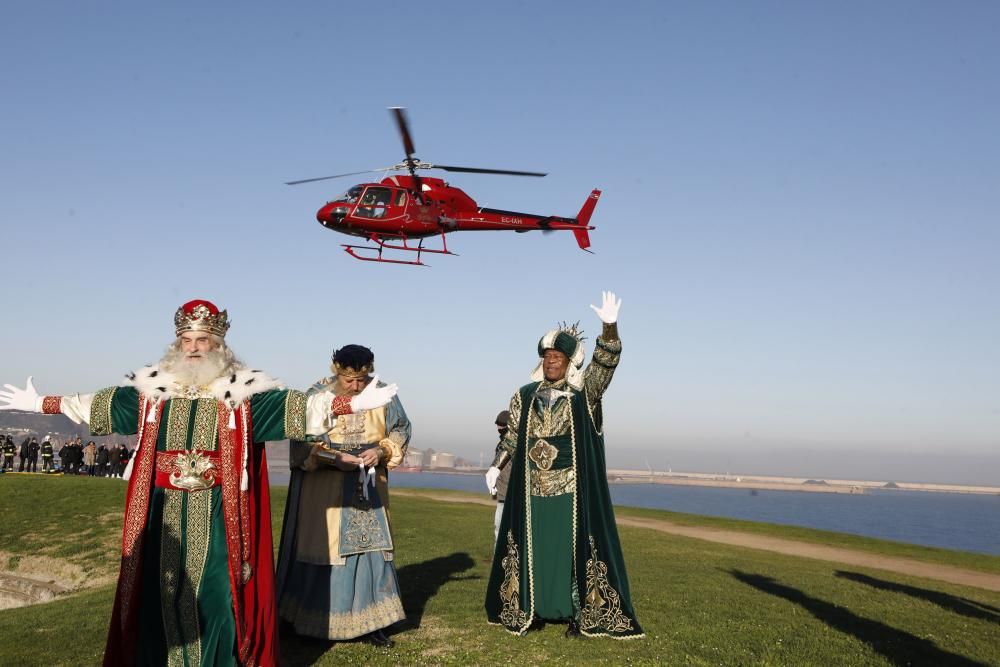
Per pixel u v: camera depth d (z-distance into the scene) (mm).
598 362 5973
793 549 19469
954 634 7008
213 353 4406
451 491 41250
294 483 5746
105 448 31625
